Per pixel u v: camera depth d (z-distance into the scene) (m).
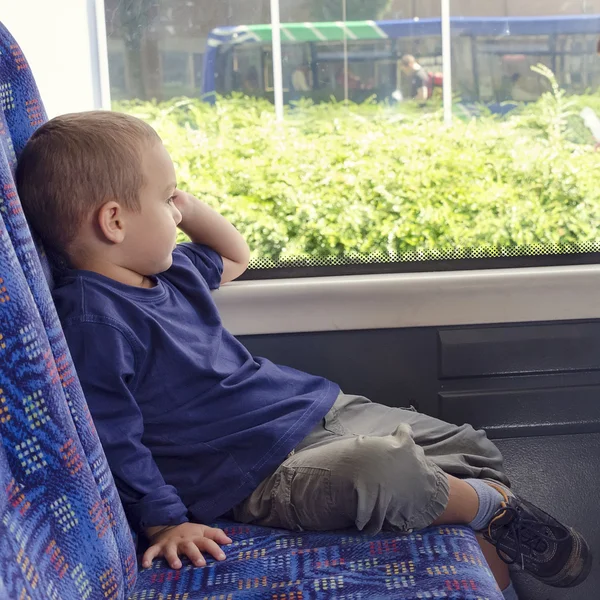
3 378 0.77
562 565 1.21
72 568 0.81
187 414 1.18
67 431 0.83
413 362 1.58
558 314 1.57
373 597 0.91
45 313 0.86
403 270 1.60
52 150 1.12
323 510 1.08
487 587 0.93
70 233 1.14
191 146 1.61
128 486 1.08
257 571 1.00
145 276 1.25
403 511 1.06
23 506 0.76
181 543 1.08
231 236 1.44
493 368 1.58
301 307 1.54
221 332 1.30
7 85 1.12
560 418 1.60
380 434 1.29
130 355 1.12
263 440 1.18
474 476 1.27
